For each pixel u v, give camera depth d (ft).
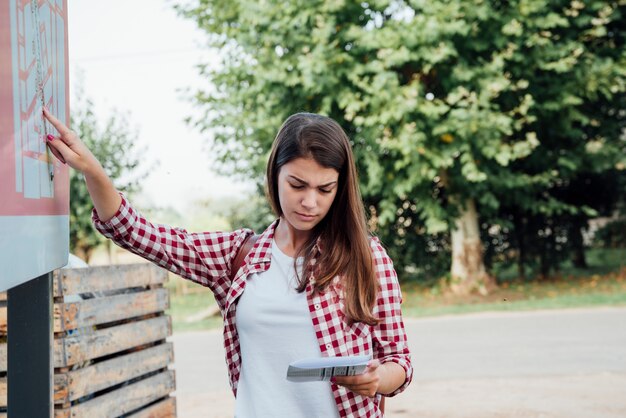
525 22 44.09
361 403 6.37
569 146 51.24
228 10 46.34
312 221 6.31
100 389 9.48
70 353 8.92
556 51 44.60
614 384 21.80
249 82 46.16
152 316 11.29
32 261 5.20
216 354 31.63
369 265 6.53
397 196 48.65
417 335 33.88
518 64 45.21
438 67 44.93
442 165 43.88
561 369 24.48
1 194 4.60
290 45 43.83
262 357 6.48
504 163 42.65
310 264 6.50
